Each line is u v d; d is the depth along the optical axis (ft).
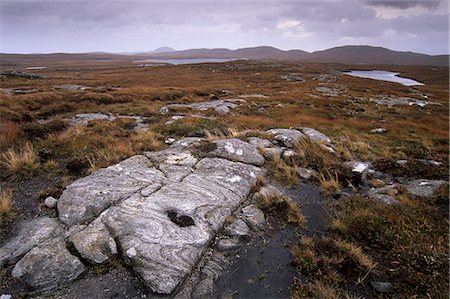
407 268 20.24
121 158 36.47
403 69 496.64
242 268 20.86
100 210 24.22
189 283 18.92
